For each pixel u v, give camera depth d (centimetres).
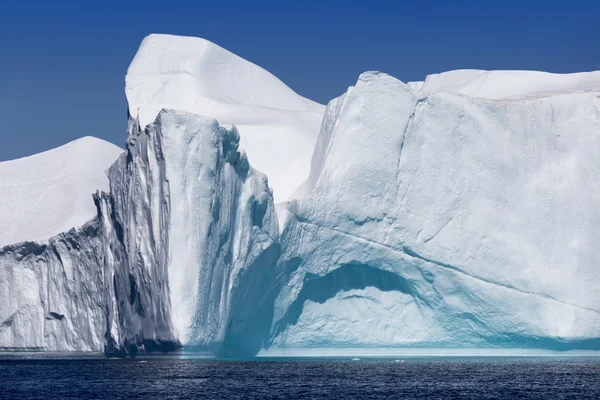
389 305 8219
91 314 9412
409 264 8062
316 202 7912
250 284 7706
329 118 8562
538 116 8306
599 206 8150
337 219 7956
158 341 7000
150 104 9325
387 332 8238
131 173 7412
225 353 7788
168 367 6819
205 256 7006
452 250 8038
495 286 8025
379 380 5928
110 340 8300
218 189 7181
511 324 8062
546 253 8088
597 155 8238
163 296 6912
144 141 7269
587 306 7994
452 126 8181
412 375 6288
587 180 8194
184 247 6925
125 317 7606
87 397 5053
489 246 8050
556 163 8256
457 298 8100
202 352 7031
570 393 5303
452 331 8238
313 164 8669
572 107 8325
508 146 8231
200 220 7000
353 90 8181
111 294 8156
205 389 5344
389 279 8231
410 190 8088
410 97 8169
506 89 9438
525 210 8144
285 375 6206
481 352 8319
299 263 7938
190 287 6881
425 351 8325
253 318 7925
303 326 8131
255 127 9281
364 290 8219
